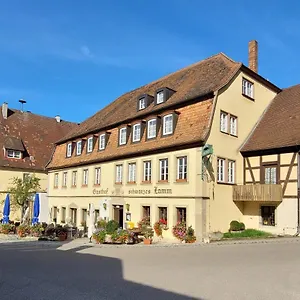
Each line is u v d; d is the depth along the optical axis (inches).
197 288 335.6
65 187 1376.7
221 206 868.6
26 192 1301.7
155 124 975.6
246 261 494.3
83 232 1005.2
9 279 379.2
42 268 447.2
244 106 975.0
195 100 898.7
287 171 868.6
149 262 491.2
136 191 1000.2
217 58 1069.1
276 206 879.1
